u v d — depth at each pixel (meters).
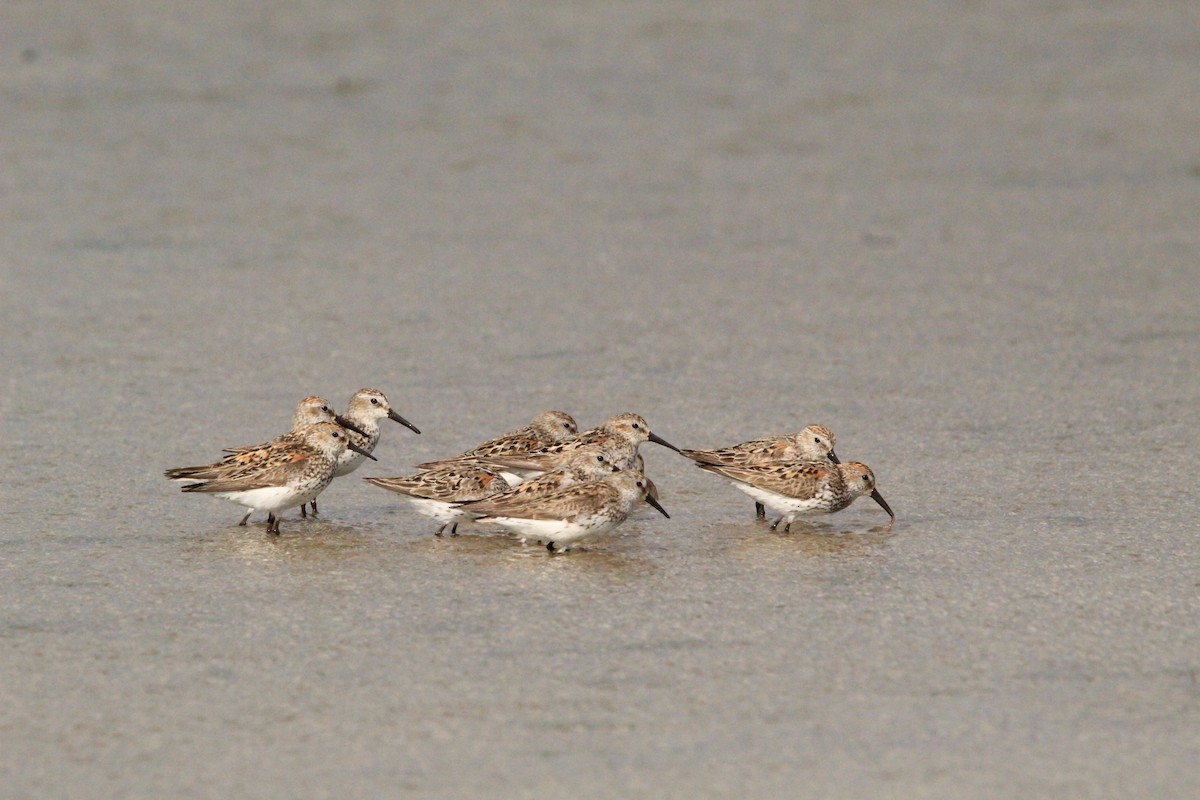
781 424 16.53
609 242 24.20
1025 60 35.72
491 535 13.42
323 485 13.34
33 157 28.61
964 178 27.67
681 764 9.10
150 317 20.39
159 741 9.38
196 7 40.47
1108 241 23.77
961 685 10.11
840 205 26.19
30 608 11.41
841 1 41.09
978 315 20.38
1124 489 14.16
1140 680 10.16
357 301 21.19
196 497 14.24
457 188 27.25
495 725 9.57
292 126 31.00
